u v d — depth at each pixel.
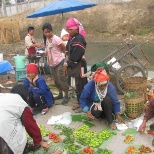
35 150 4.26
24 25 25.41
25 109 3.45
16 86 3.76
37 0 30.53
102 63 6.29
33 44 8.70
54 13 7.74
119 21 21.12
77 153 4.22
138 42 18.47
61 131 5.07
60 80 6.27
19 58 8.47
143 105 5.47
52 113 5.94
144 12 20.66
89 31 21.89
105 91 4.96
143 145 4.34
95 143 4.52
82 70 5.66
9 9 32.16
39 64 9.49
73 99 6.70
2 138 3.17
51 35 6.25
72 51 5.46
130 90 5.91
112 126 5.02
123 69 6.52
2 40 21.30
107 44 18.66
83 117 5.63
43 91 5.76
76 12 23.17
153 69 10.21
